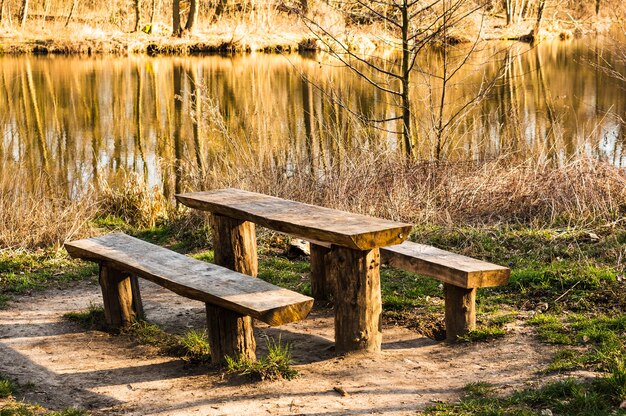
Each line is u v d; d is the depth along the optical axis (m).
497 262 7.22
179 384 4.81
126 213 10.00
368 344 5.29
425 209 8.57
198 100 20.89
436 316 6.03
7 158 14.90
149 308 6.50
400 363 5.07
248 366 4.89
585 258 6.82
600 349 4.95
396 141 11.73
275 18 35.50
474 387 4.53
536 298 6.18
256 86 24.61
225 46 36.16
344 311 5.25
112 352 5.47
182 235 9.09
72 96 24.09
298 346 5.53
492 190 8.84
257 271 6.95
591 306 5.91
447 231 8.05
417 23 11.01
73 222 8.91
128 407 4.48
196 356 5.29
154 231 9.37
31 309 6.52
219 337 5.02
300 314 4.58
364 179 9.12
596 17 23.27
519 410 4.09
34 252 8.24
